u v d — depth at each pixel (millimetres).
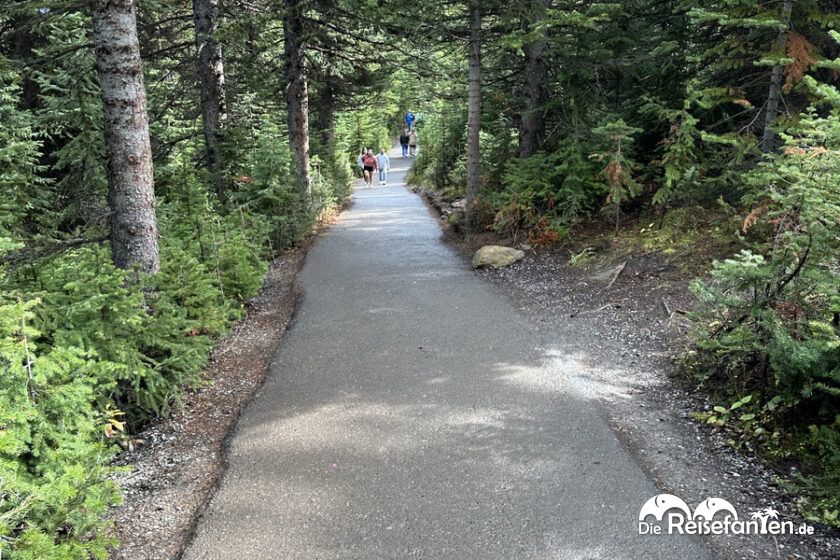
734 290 6215
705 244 9195
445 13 14945
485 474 4652
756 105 10648
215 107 13203
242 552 3885
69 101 10242
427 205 21266
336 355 7277
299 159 16766
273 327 8633
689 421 5391
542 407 5754
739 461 4738
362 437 5285
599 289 9164
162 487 4785
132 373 5602
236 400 6293
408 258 12695
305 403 6012
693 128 9875
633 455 4883
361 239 15094
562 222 11969
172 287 6895
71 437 4078
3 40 11234
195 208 9602
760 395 5234
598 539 3898
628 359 6820
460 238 14383
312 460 4945
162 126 14312
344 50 16953
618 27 12172
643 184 11719
